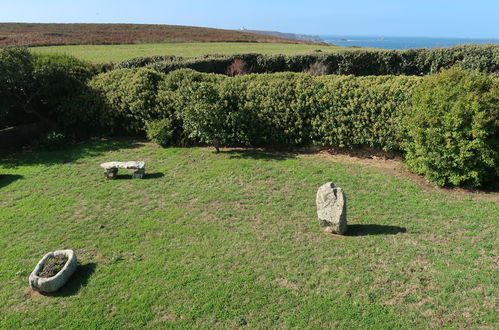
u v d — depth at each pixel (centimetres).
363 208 881
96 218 872
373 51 2020
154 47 3406
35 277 617
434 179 988
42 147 1396
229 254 712
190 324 545
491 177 955
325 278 632
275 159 1229
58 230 820
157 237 782
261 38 5353
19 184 1084
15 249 748
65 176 1142
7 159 1319
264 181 1061
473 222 793
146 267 677
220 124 1318
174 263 688
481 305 555
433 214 838
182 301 591
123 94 1473
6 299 612
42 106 1602
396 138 1127
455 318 534
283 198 952
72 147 1443
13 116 1546
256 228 809
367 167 1138
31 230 823
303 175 1090
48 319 565
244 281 632
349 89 1209
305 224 820
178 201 952
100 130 1570
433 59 1908
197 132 1307
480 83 926
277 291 605
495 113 888
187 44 3866
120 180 1102
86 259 711
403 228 780
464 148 908
